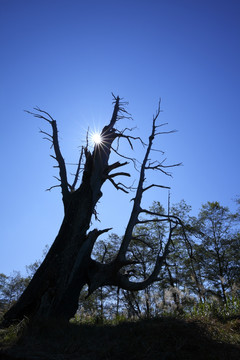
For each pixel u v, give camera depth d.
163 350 5.87
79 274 11.38
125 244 12.20
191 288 20.97
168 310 9.63
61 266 10.98
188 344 6.12
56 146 14.03
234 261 23.39
